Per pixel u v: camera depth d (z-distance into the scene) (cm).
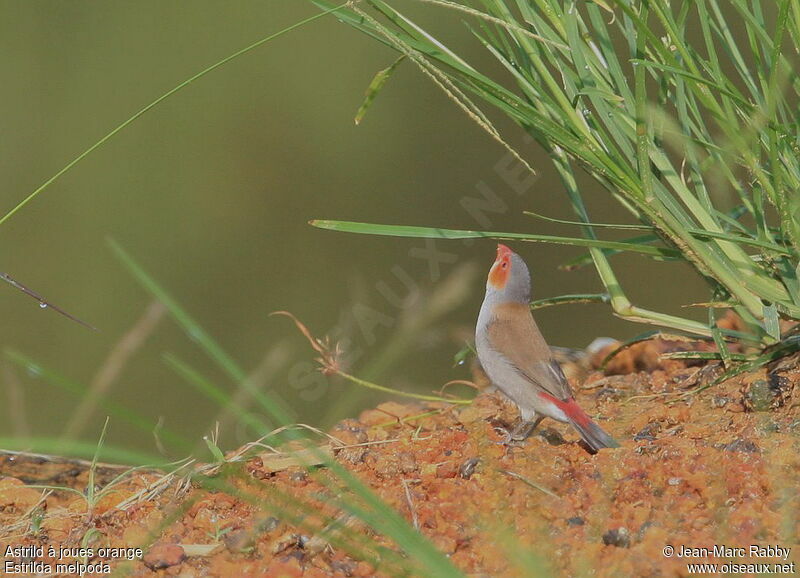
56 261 2734
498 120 2861
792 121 1072
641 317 1070
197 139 2975
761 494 784
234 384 2284
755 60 988
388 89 2975
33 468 1027
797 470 805
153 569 761
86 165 2897
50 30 2995
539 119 945
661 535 721
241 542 777
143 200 2886
